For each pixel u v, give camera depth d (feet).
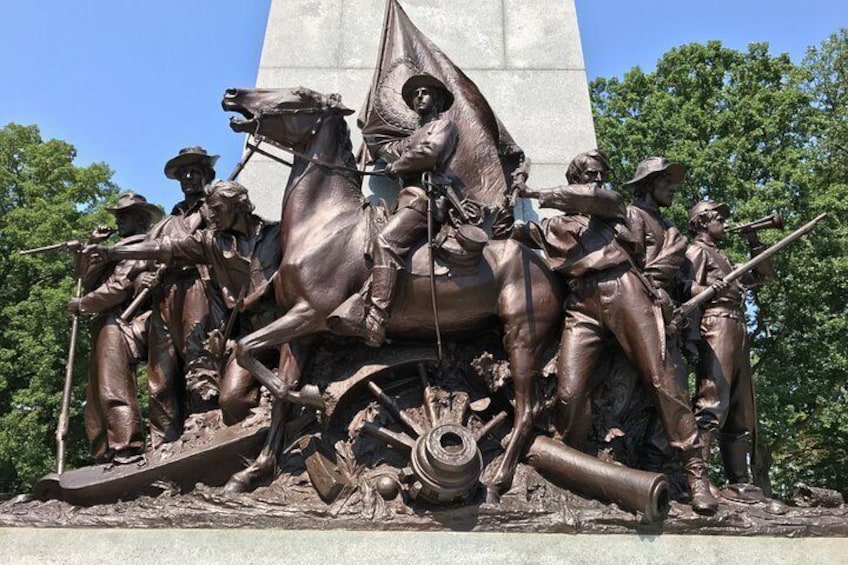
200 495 18.69
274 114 21.45
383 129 24.68
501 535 17.79
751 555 17.98
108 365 22.35
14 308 72.90
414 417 20.11
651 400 20.11
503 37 27.86
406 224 20.35
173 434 22.20
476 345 21.27
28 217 78.38
